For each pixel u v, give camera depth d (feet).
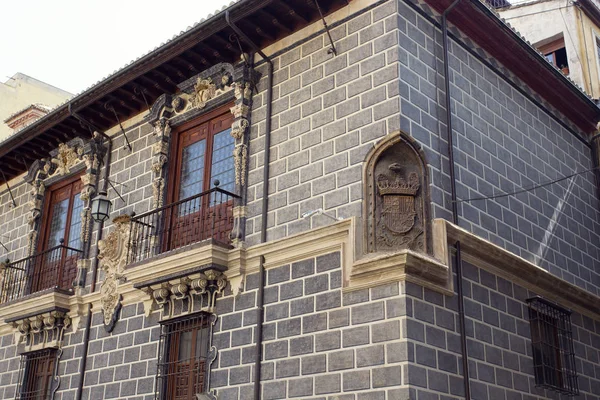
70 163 57.06
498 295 38.68
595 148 55.31
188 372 41.37
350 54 40.09
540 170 47.67
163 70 48.75
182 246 44.06
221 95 46.21
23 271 57.77
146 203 49.39
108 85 50.60
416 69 38.81
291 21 43.39
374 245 35.04
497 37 45.32
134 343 45.47
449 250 35.65
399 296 32.89
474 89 43.24
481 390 35.24
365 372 32.94
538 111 49.88
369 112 37.93
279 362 36.83
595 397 44.27
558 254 46.62
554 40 64.49
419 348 32.40
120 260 48.62
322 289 36.27
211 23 43.55
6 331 56.49
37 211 58.95
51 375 50.83
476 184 40.55
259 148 42.93
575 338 44.27
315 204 38.52
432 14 41.57
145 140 51.83
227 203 43.55
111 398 45.37
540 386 39.45
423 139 37.63
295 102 42.01
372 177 36.24
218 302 41.11
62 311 50.75
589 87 61.26
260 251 39.70
